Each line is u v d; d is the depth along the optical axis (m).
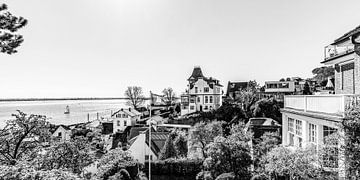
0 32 8.43
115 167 17.58
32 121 11.16
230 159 14.56
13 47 8.55
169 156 25.55
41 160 10.08
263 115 45.19
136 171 19.94
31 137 11.45
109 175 16.31
